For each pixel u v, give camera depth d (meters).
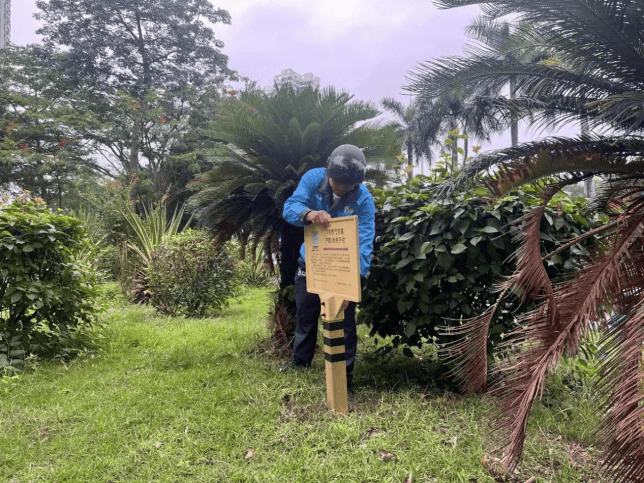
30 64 23.86
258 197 3.99
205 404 2.89
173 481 2.11
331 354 2.76
